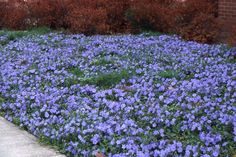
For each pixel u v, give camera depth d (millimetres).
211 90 7418
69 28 13992
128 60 9609
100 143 5910
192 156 5426
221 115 6316
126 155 5488
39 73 9016
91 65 9453
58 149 6031
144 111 6805
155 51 10383
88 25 13164
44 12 14359
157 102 7113
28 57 10141
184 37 11875
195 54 10000
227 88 7508
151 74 8508
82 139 5953
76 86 8031
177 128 6188
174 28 12500
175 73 8500
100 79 8398
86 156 5668
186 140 5879
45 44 11617
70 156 5836
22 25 14516
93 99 7594
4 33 13109
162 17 13227
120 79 8445
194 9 12125
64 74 8914
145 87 7785
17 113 7293
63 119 6672
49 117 6941
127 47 10820
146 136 5953
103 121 6551
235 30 10195
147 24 13516
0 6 14883
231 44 9961
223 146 5656
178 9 12289
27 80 8570
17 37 12812
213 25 11719
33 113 7105
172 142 5809
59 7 14398
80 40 11914
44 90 8055
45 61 9711
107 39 11805
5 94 8055
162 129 6090
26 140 6359
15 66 9562
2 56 10453
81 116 6691
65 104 7273
